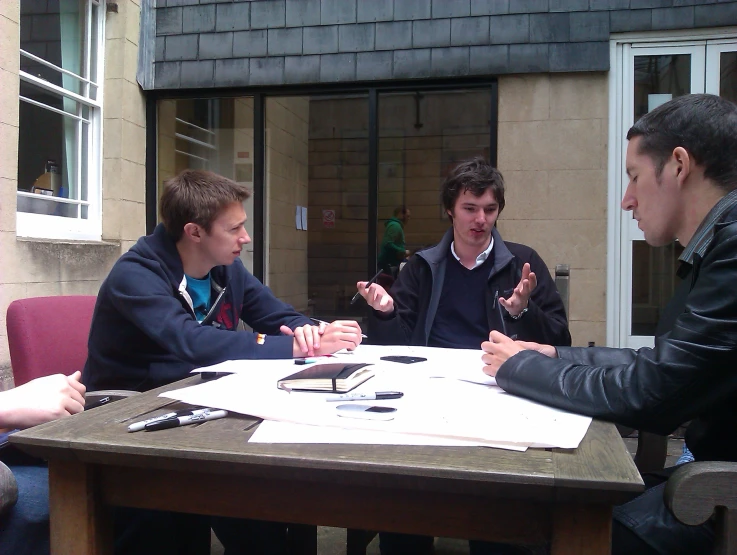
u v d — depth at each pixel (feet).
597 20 13.87
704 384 3.57
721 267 3.67
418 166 17.07
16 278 12.39
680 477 3.17
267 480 3.23
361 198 17.04
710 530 3.74
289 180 17.28
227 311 7.11
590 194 14.16
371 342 7.62
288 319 7.43
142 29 16.12
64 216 14.74
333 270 17.79
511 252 8.12
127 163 15.81
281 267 17.42
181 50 16.06
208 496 3.32
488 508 3.00
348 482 2.96
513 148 14.46
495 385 4.50
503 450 3.11
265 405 3.79
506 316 7.64
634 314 14.17
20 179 13.41
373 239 17.07
